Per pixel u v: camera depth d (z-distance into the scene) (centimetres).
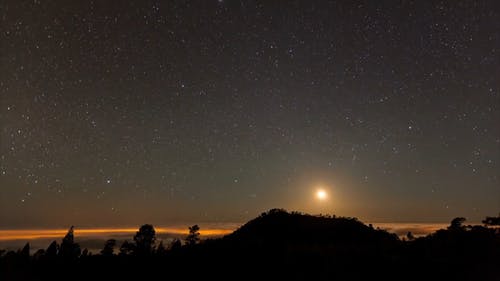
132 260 3881
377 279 2639
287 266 3031
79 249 4559
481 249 3341
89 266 3812
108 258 4147
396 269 2852
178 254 3906
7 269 3716
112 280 3198
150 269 3416
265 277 2814
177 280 2983
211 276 2983
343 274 2762
